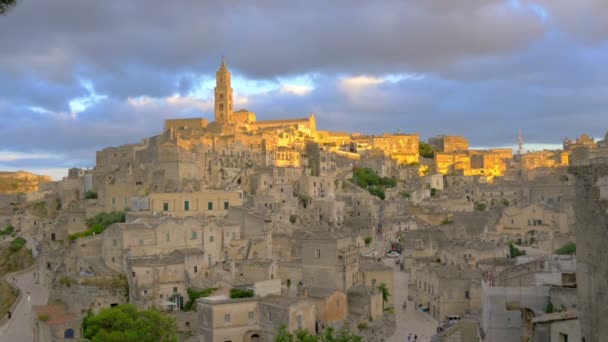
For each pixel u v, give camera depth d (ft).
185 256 515.91
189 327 462.60
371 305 476.95
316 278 502.38
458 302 474.08
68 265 570.05
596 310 173.99
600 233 172.24
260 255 593.42
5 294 642.63
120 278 520.83
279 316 411.34
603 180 174.60
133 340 380.58
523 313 249.34
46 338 473.26
